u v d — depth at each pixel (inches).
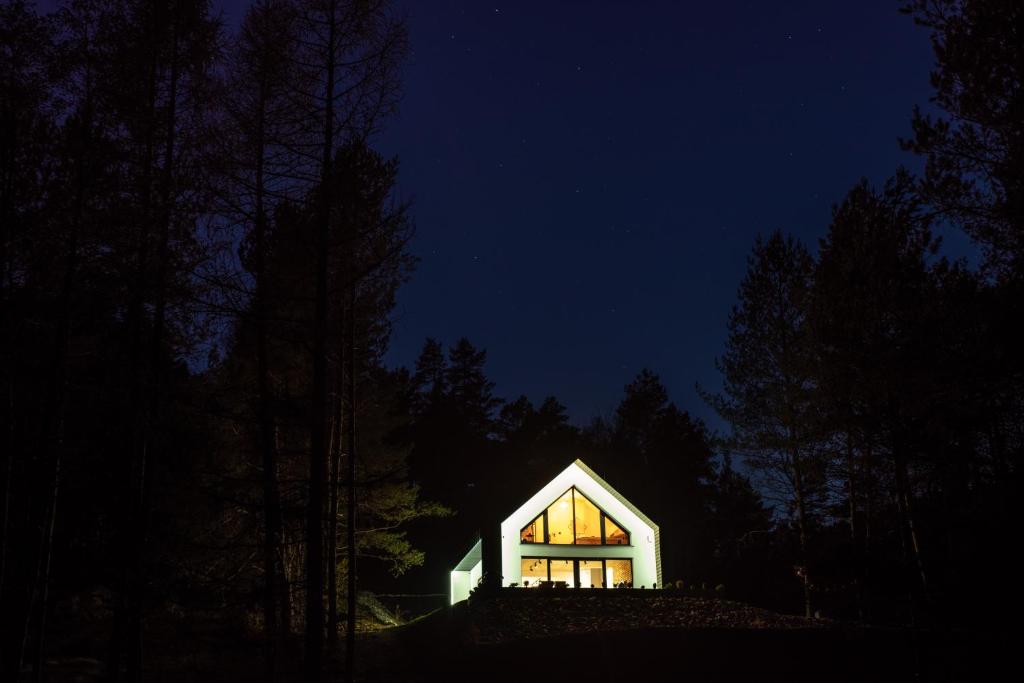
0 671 580.7
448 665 877.2
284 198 591.5
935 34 561.0
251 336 716.7
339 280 703.7
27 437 594.9
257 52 593.3
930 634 736.3
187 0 615.5
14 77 542.3
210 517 727.7
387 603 1840.6
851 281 674.2
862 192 799.7
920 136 566.6
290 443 978.7
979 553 593.3
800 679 767.7
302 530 666.8
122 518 601.9
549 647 906.1
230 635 977.5
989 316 550.3
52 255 553.3
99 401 633.6
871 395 636.1
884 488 852.0
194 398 682.2
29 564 575.2
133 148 592.7
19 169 533.3
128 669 564.7
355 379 962.1
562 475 1357.0
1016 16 526.6
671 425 2277.3
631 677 800.9
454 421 2410.2
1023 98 519.5
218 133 593.3
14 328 551.8
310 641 535.5
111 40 581.6
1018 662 652.1
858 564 804.0
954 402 580.7
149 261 585.0
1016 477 559.2
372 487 1101.1
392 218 609.9
